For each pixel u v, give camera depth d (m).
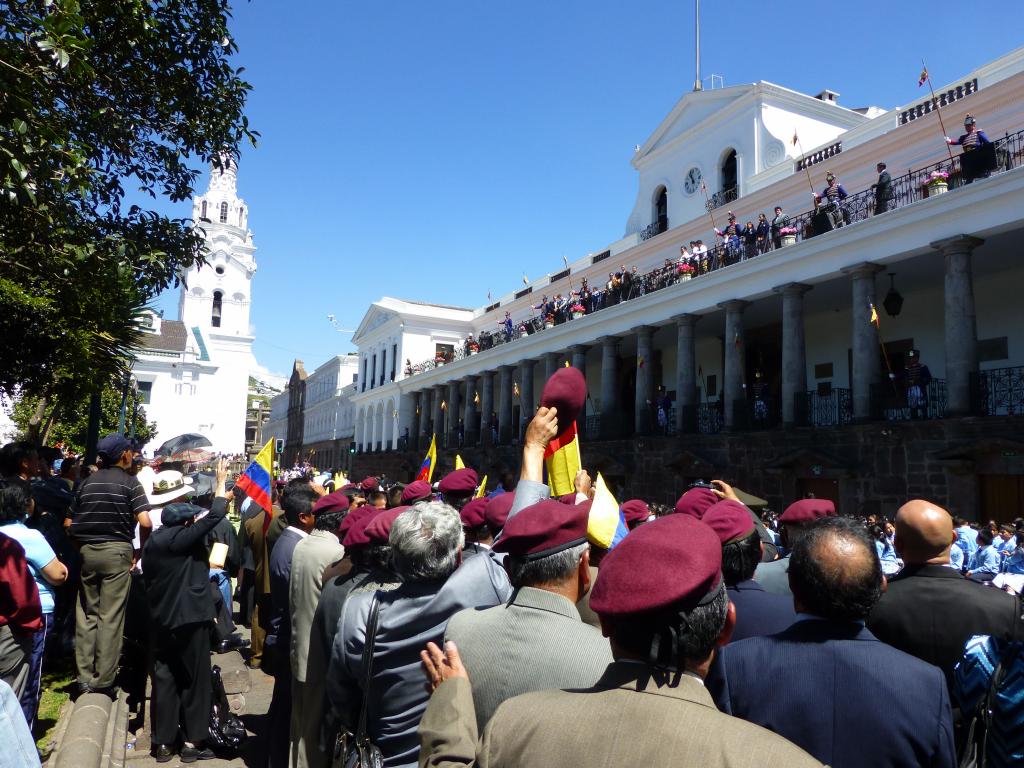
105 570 5.98
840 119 28.38
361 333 62.66
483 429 35.41
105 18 7.62
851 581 2.25
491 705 2.29
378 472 50.19
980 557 11.58
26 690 4.17
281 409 107.69
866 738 2.06
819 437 17.55
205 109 8.95
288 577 5.22
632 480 24.47
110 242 8.27
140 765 5.35
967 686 2.46
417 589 3.03
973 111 17.97
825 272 18.25
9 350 8.70
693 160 29.97
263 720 6.57
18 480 6.09
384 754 2.94
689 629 1.63
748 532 3.22
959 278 15.05
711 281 21.80
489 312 49.84
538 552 2.43
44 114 6.99
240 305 76.19
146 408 50.50
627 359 33.50
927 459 15.09
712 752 1.43
